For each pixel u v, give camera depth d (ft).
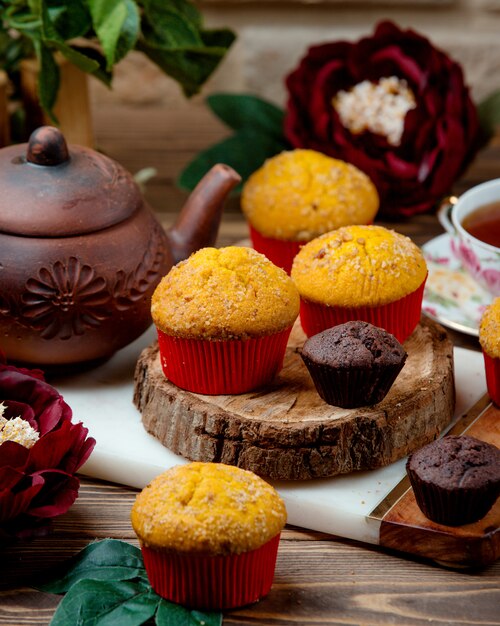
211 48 3.44
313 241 3.10
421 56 3.75
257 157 3.80
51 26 3.25
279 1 4.32
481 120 3.82
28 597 2.71
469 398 3.11
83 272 3.03
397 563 2.78
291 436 2.85
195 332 2.88
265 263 2.95
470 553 2.74
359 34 4.35
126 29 3.30
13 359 3.11
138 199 3.13
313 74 3.80
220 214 3.26
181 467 2.70
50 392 2.89
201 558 2.61
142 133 4.25
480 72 4.38
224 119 3.90
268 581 2.69
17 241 3.01
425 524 2.77
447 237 3.57
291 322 2.94
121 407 3.09
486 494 2.73
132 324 3.11
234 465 2.89
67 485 2.81
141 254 3.09
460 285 3.41
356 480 2.90
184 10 3.65
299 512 2.85
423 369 3.02
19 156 3.09
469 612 2.68
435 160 3.67
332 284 3.01
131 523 2.73
